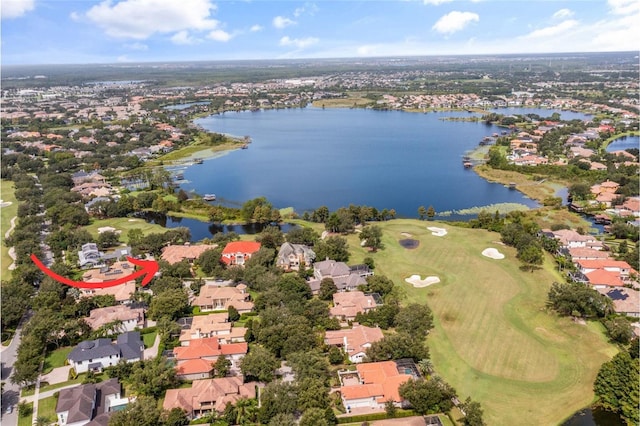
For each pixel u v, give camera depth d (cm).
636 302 13925
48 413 10244
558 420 10031
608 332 12900
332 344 12356
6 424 9950
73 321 12975
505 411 10281
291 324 12500
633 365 10162
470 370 11569
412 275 16538
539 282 15950
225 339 12725
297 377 10725
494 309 14275
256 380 11206
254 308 14375
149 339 13050
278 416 9444
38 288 16012
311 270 16725
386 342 11806
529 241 18362
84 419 9688
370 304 14162
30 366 11144
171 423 9600
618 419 10031
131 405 9812
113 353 11812
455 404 10450
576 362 11788
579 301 13450
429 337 12888
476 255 18238
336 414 10112
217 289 15100
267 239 18675
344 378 11088
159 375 10912
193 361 11581
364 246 19350
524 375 11381
